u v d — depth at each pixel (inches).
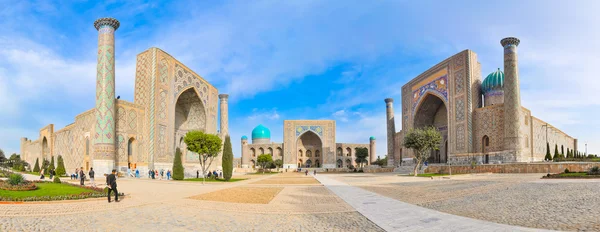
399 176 1186.0
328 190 624.4
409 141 1241.4
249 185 796.6
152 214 330.3
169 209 365.4
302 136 2711.6
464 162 1374.3
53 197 410.6
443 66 1549.0
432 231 241.3
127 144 1182.3
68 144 1432.1
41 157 1737.2
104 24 1100.5
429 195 486.6
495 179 764.0
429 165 1425.9
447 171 1221.7
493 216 288.7
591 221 248.1
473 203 373.4
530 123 1428.4
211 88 1685.5
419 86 1729.8
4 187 493.0
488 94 1446.9
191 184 842.2
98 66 1088.8
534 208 317.7
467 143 1385.3
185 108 1632.6
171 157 1323.8
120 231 251.8
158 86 1272.1
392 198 461.7
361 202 422.0
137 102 1289.4
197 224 279.6
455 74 1477.6
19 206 368.5
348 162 2743.6
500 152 1221.1
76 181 883.4
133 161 1208.8
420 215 308.2
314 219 303.4
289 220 298.8
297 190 632.4
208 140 1032.8
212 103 1691.7
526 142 1384.1
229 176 1049.5
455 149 1451.8
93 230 254.5
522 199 382.3
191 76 1503.4
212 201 442.9
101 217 311.1
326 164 2443.4
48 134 1668.3
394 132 2036.2
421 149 1218.6
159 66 1284.4
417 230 246.4
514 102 1192.8
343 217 312.8
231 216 319.9
